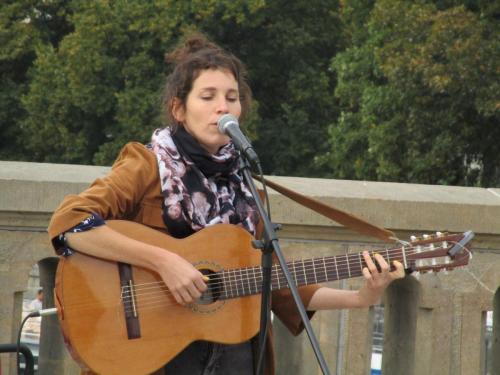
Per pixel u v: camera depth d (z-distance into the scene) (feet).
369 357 43.50
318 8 226.38
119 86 210.79
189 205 30.07
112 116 213.25
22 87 227.81
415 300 43.34
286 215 41.50
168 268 28.99
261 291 29.50
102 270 29.68
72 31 236.02
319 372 42.75
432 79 143.84
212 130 29.99
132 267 29.84
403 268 30.45
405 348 44.01
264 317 28.94
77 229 29.04
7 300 40.42
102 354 29.48
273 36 221.25
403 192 43.19
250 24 212.84
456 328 43.14
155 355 29.66
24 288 40.65
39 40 223.30
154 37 207.92
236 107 30.71
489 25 148.77
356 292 31.53
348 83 179.52
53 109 210.18
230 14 207.31
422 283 42.57
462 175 160.15
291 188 42.04
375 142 161.58
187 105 30.42
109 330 29.58
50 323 42.47
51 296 42.57
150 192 30.19
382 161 162.61
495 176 158.51
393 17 156.35
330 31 229.04
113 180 29.76
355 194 42.14
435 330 42.88
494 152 156.66
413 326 43.37
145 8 207.31
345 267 30.91
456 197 43.19
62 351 42.22
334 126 181.27
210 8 205.36
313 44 228.84
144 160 30.22
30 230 40.65
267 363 30.96
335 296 31.78
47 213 40.40
